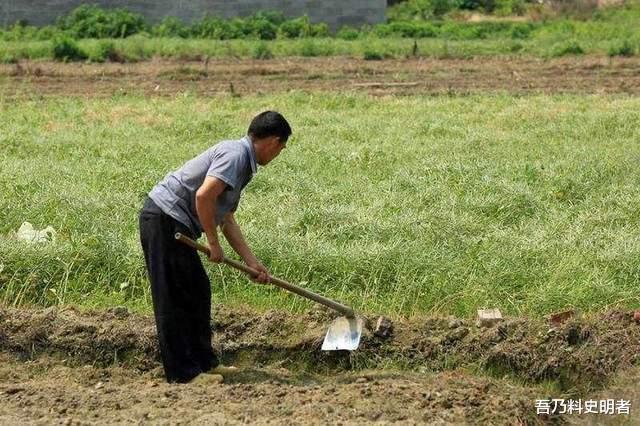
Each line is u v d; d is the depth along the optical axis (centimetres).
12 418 859
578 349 1006
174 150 1809
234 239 931
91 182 1528
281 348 1039
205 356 962
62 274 1156
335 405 897
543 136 1973
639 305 1098
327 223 1306
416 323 1054
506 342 1016
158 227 906
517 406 898
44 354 1038
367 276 1155
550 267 1166
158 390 924
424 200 1415
